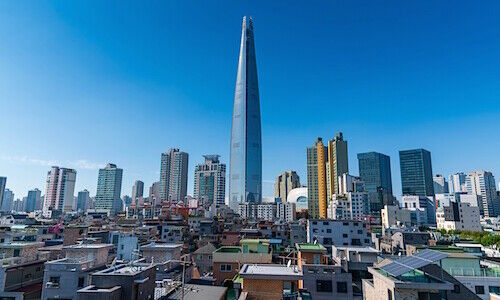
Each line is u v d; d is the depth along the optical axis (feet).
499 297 125.59
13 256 180.14
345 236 323.16
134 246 229.86
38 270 179.22
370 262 193.06
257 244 233.14
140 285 100.27
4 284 154.20
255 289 94.27
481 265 167.12
